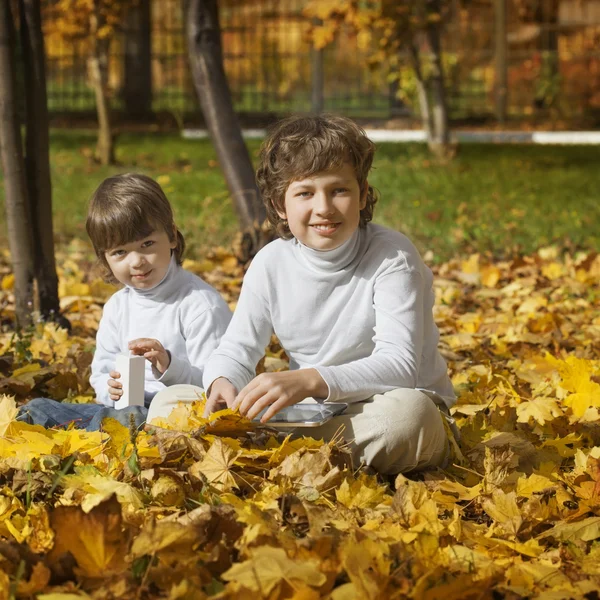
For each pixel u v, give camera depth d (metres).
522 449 2.99
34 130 4.59
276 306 2.99
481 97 19.47
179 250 3.56
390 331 2.85
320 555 2.07
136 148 14.18
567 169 12.02
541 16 18.59
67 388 3.86
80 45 19.41
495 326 5.05
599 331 4.89
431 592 1.95
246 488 2.64
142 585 1.93
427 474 2.80
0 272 6.43
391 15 11.19
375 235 2.98
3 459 2.69
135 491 2.43
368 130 16.72
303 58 21.16
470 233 7.79
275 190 2.88
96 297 5.73
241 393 2.67
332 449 2.71
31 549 2.10
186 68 19.02
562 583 2.15
